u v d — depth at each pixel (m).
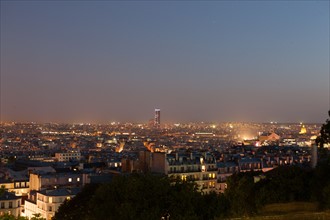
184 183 184.75
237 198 188.25
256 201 188.00
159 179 180.50
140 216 164.88
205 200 183.00
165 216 173.25
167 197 172.88
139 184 174.75
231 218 169.50
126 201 172.00
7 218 141.88
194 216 164.25
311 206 186.25
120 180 181.50
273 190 198.50
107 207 176.50
